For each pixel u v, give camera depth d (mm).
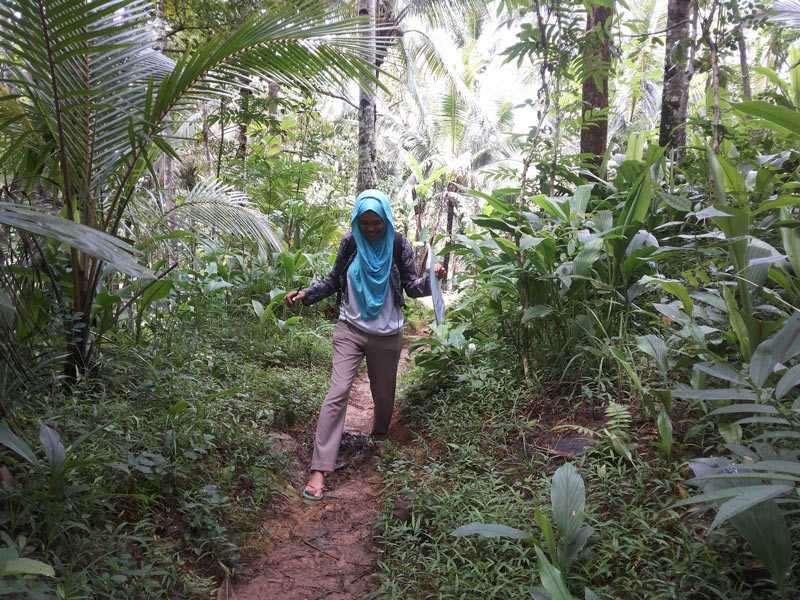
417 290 3379
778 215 3184
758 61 7688
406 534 2516
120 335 3834
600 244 3291
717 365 2271
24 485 2090
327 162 10453
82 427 2570
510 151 16688
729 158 3748
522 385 3461
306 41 2973
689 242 3707
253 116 6574
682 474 2357
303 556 2555
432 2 11000
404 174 18438
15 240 3111
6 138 3418
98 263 3115
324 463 3111
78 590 1806
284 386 4168
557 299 3477
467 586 2088
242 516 2631
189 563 2322
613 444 2533
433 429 3402
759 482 1873
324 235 8500
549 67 3520
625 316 3377
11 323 2559
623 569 2021
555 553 1931
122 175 3428
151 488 2527
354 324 3268
